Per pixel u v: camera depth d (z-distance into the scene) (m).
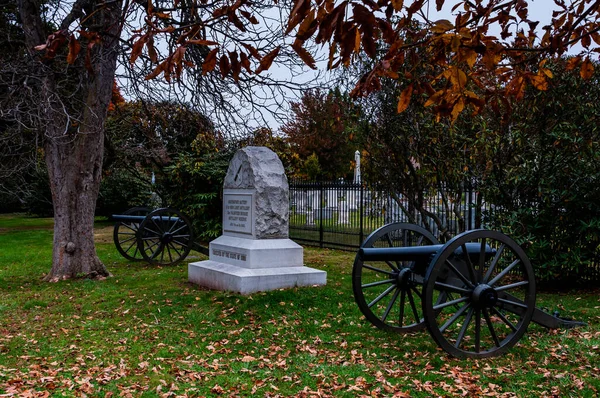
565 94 9.24
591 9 3.46
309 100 19.66
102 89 10.79
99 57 8.65
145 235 13.66
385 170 11.56
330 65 2.76
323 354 6.07
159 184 20.06
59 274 11.08
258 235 9.70
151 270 12.32
